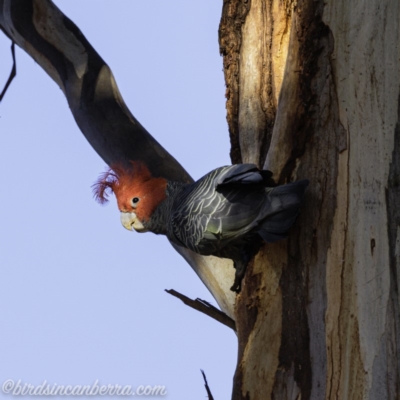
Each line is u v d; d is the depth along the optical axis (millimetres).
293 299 9742
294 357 9617
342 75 9680
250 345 9953
